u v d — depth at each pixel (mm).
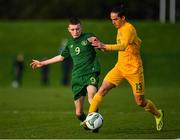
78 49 36406
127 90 84062
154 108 36688
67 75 101125
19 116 48062
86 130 37688
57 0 190750
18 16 196250
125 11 35000
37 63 37375
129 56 35312
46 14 191500
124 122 42500
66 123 42375
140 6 180875
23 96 73125
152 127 39375
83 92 36719
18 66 107000
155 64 122750
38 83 117812
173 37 136750
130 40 34656
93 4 185750
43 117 47000
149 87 98125
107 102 63156
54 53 129125
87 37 36438
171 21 141625
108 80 35781
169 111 51344
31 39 137625
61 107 57688
